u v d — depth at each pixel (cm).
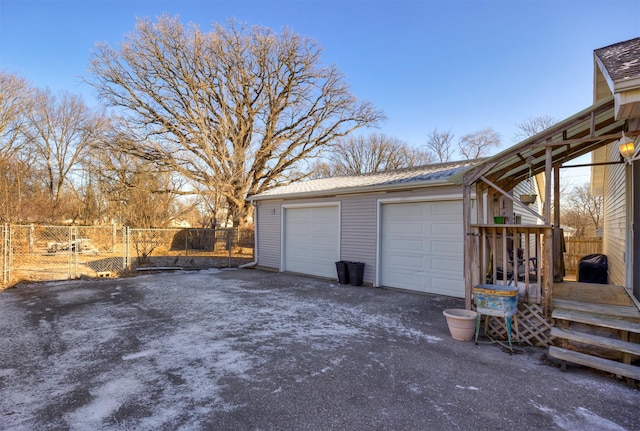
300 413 279
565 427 259
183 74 1995
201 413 278
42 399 300
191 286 873
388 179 919
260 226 1217
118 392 313
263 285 889
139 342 450
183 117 2023
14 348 429
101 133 2062
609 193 967
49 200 1956
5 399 300
